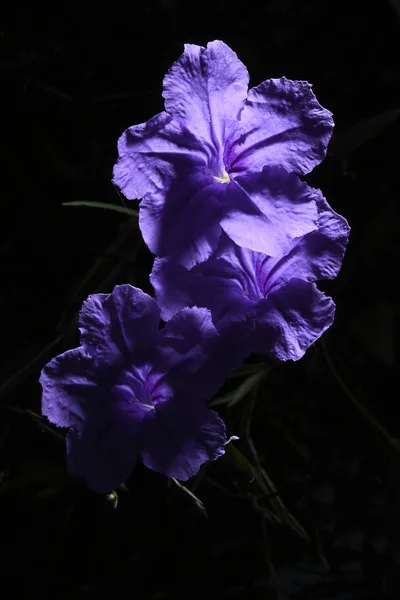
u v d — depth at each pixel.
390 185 0.48
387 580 0.47
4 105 0.47
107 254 0.46
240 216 0.37
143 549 0.46
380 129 0.47
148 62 0.47
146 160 0.36
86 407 0.37
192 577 0.46
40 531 0.46
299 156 0.37
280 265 0.38
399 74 0.48
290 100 0.37
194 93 0.37
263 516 0.46
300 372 0.47
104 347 0.37
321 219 0.38
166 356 0.37
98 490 0.37
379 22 0.48
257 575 0.46
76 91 0.47
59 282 0.47
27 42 0.47
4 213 0.47
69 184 0.47
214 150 0.37
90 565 0.46
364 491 0.47
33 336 0.46
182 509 0.46
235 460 0.40
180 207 0.37
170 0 0.47
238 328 0.37
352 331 0.48
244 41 0.48
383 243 0.48
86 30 0.47
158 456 0.37
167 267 0.37
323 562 0.47
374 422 0.47
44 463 0.46
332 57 0.48
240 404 0.46
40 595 0.46
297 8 0.48
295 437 0.48
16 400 0.46
